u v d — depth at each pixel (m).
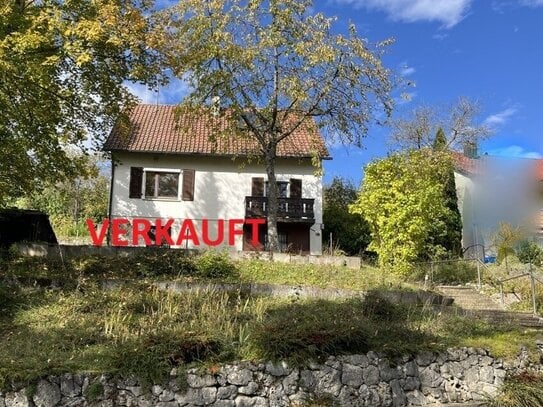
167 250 16.56
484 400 9.90
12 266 13.84
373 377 9.29
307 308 10.95
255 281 14.73
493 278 17.89
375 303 11.67
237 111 20.22
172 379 8.16
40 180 16.30
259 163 26.28
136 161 26.28
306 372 8.85
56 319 10.02
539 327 13.09
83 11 14.09
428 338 10.46
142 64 15.53
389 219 18.34
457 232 26.44
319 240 26.27
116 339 8.97
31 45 12.34
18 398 7.51
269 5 19.28
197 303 11.21
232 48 19.09
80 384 7.81
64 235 28.48
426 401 9.66
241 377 8.51
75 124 16.38
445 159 28.44
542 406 9.70
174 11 18.78
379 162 19.52
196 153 25.94
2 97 13.05
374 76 20.05
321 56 18.98
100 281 12.48
